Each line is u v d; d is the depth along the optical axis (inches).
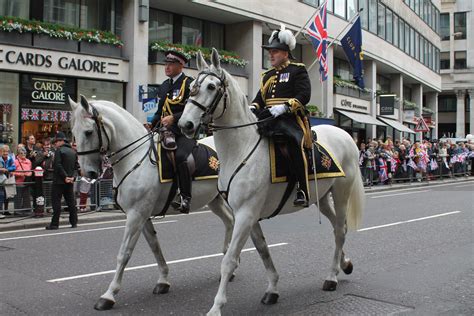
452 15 2361.0
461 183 1039.6
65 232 432.1
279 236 387.9
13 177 511.2
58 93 699.4
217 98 193.6
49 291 241.0
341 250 253.0
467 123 2359.7
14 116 660.7
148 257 317.1
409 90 1859.0
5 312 208.7
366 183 872.3
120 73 753.6
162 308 215.9
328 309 213.9
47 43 675.4
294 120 219.5
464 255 318.0
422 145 1042.7
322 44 812.0
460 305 218.5
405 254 322.3
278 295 225.9
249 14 919.7
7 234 425.4
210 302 224.8
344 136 259.0
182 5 850.8
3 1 669.3
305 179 214.7
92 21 754.2
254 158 204.2
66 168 454.9
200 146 255.9
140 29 768.9
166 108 247.4
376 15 1363.2
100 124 219.8
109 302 213.6
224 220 279.0
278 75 225.8
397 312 209.0
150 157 229.0
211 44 954.1
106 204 564.7
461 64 2359.7
